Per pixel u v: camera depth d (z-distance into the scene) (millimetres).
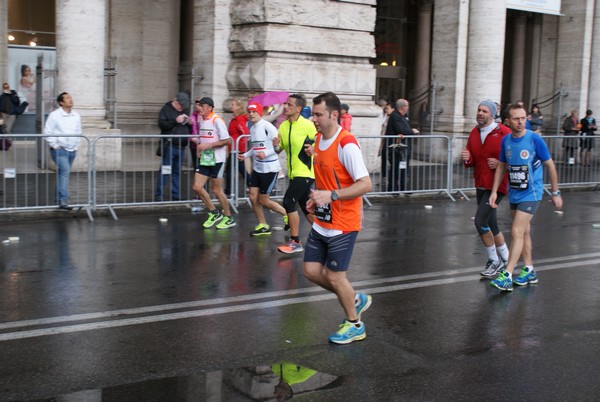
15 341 5684
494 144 7883
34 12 20375
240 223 11094
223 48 16500
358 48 17031
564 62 24547
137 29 20594
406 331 6195
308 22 16188
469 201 14344
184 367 5234
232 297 7059
